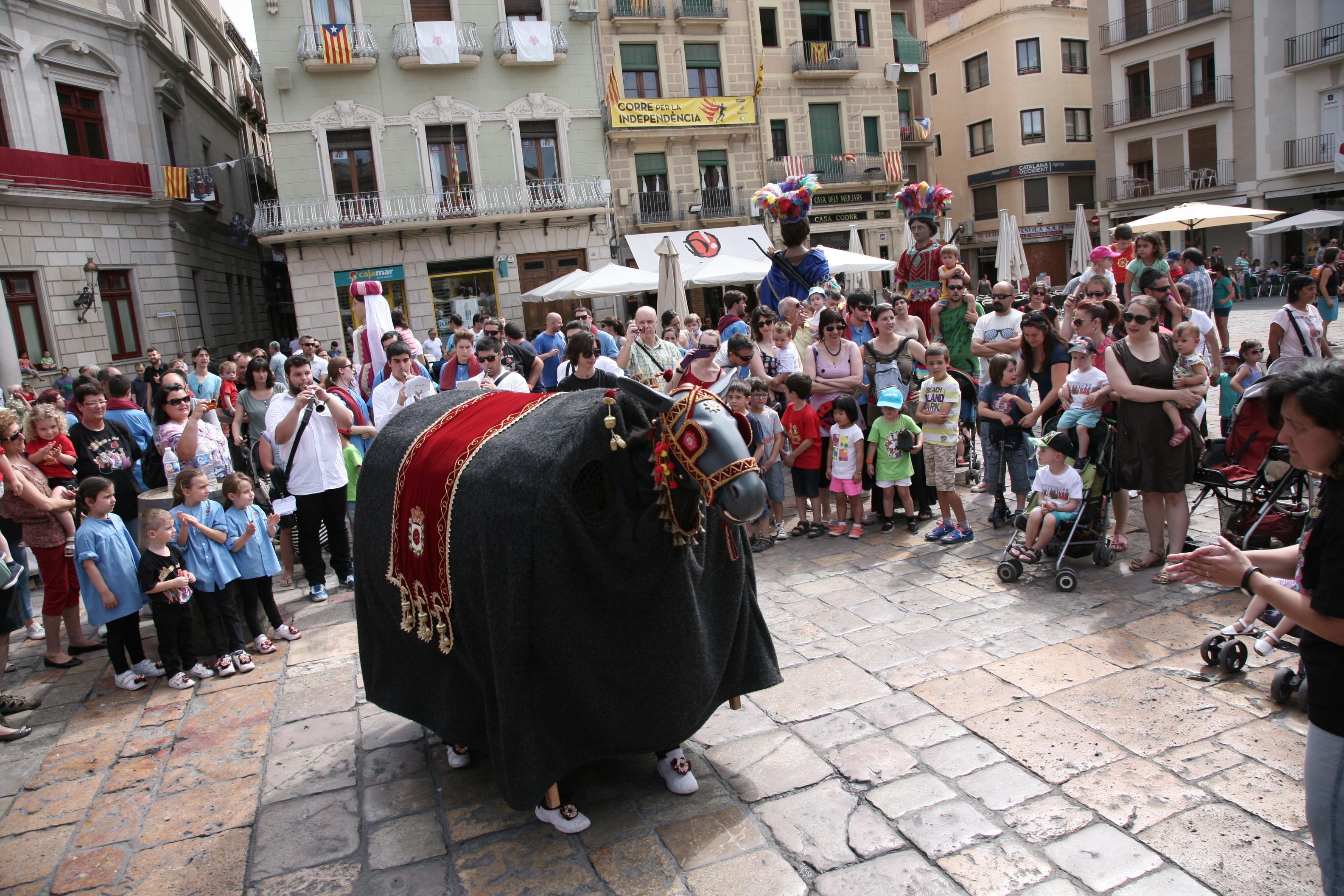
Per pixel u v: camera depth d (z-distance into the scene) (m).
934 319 8.20
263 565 5.36
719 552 3.36
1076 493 5.26
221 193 26.28
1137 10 31.55
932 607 5.13
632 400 2.96
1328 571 2.03
